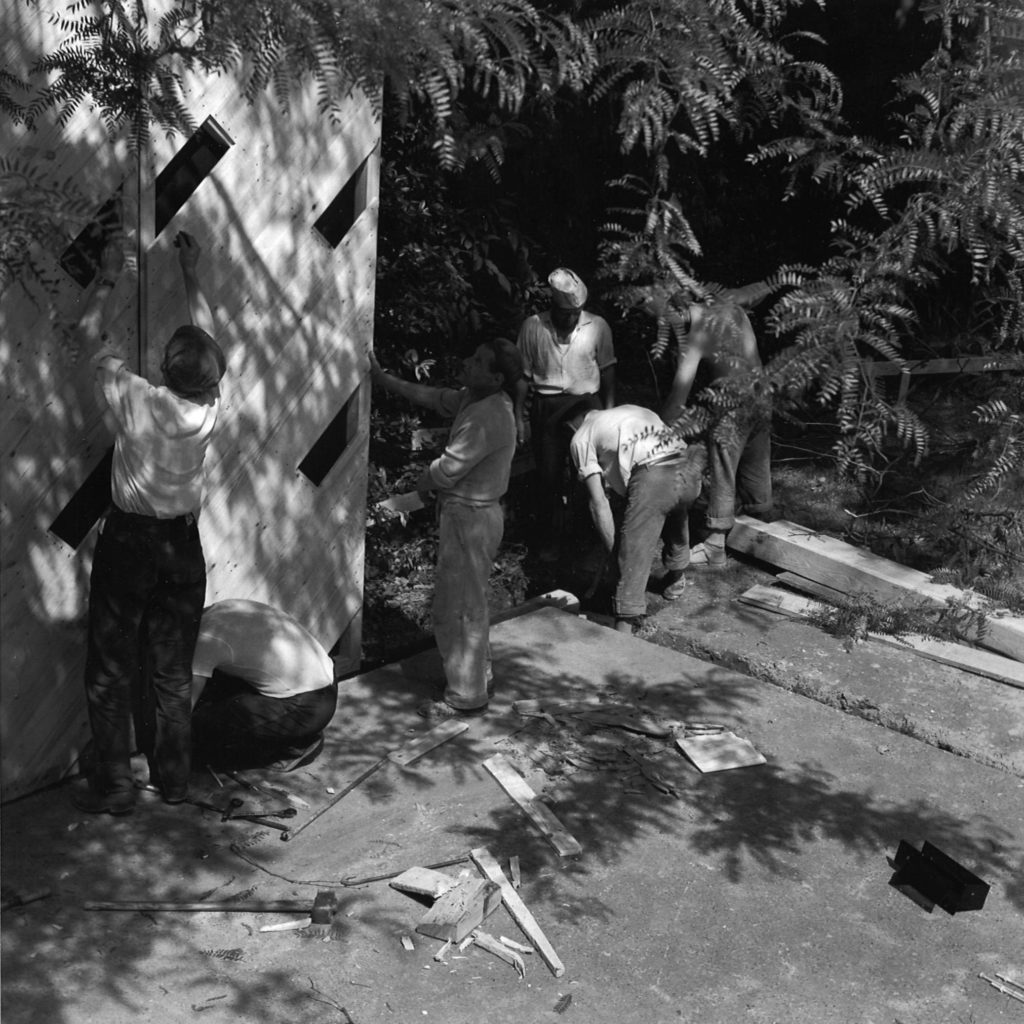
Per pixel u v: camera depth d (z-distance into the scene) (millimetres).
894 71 7285
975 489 3795
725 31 3010
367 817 4941
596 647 6441
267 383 5387
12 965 3975
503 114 7441
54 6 4297
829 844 4934
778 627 6773
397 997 3967
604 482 7129
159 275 4891
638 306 3018
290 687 5016
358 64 2686
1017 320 3439
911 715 5863
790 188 3318
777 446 8938
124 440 4508
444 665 5676
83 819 4789
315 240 5391
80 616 4980
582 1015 3938
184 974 4000
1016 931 4496
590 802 5117
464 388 5531
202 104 4820
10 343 4527
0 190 2852
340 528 5891
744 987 4109
